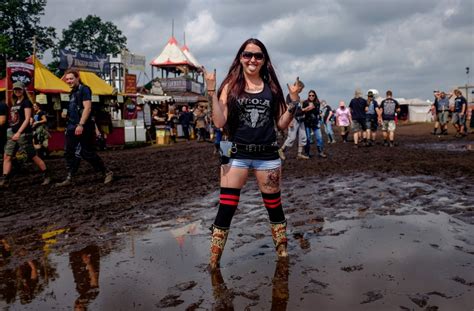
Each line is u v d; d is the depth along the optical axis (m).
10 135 8.31
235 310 2.48
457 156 11.50
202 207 5.76
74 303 2.69
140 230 4.57
